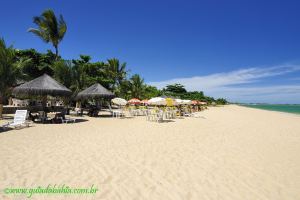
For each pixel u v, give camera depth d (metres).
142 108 23.50
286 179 4.75
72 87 21.47
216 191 4.04
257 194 3.99
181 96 68.12
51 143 7.28
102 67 36.41
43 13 24.69
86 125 12.39
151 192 3.89
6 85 13.68
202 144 7.99
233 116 24.55
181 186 4.20
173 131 10.94
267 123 17.17
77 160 5.51
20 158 5.49
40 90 13.05
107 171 4.83
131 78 44.41
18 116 10.72
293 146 8.12
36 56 26.58
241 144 8.23
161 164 5.47
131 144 7.57
